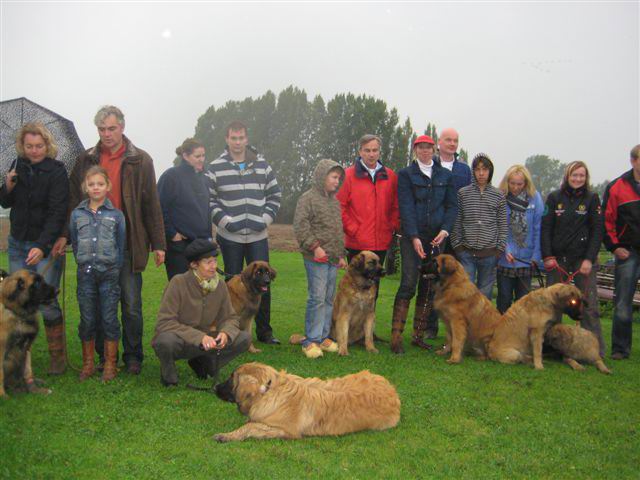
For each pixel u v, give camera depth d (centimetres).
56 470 362
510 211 768
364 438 439
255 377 431
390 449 420
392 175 773
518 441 446
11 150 605
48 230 553
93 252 545
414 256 740
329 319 729
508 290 782
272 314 993
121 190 578
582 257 731
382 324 957
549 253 738
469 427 474
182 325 542
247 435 422
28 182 555
